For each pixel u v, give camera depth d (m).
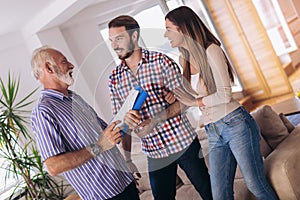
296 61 5.62
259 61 5.05
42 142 1.41
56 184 3.27
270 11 5.42
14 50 3.70
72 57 3.66
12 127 3.04
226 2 4.92
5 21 3.19
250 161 1.73
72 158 1.35
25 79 3.73
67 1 3.06
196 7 5.00
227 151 1.63
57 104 1.40
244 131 1.67
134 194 1.53
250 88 5.28
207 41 1.24
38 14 3.40
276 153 2.10
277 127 2.26
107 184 1.46
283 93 5.02
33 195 3.15
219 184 1.18
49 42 3.59
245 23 4.93
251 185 1.83
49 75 1.36
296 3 5.46
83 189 1.50
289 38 5.57
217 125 0.84
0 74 3.60
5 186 3.51
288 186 1.95
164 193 0.90
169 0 3.91
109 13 3.79
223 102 0.85
